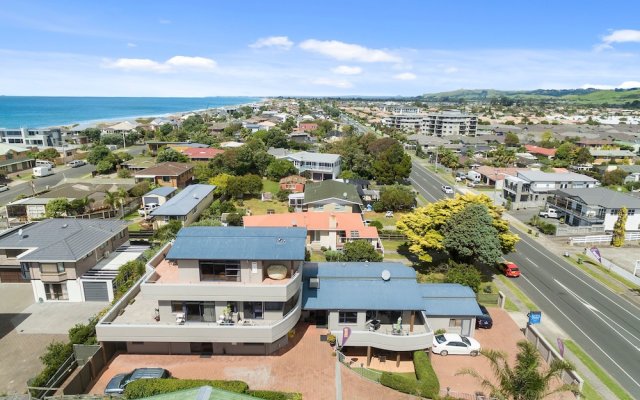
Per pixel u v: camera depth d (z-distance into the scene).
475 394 30.11
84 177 103.31
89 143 160.75
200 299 31.69
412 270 40.28
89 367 29.80
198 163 105.12
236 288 31.41
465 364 34.94
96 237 46.53
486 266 57.41
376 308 34.84
